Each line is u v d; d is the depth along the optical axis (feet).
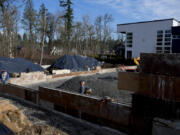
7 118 12.49
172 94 11.16
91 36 186.19
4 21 78.02
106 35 193.26
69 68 64.03
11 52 79.51
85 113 16.63
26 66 52.01
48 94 20.13
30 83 44.32
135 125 13.06
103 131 14.49
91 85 33.45
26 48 95.20
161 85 11.71
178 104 10.90
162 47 102.06
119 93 30.99
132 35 117.08
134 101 13.16
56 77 51.67
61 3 148.05
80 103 17.01
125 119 13.70
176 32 80.23
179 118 10.83
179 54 11.09
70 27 152.76
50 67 67.51
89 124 15.74
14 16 85.10
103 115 15.21
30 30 123.24
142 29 111.24
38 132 12.53
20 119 13.28
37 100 21.57
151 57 12.41
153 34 105.81
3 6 76.48
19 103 22.40
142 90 12.75
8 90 26.63
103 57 130.82
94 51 191.11
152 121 11.84
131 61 108.78
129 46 120.16
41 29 117.80
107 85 33.99
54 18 150.71
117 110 14.24
